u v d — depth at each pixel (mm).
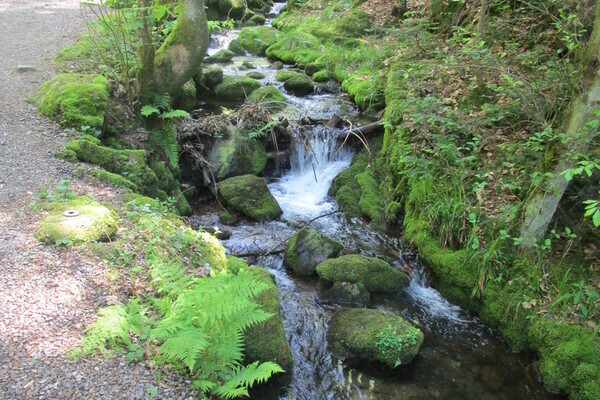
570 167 4902
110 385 3354
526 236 5418
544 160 5191
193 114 9250
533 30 8117
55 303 3982
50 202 5250
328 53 12375
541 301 5082
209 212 7508
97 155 6418
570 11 6738
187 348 3426
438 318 5543
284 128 8625
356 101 10000
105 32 8898
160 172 7062
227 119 8453
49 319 3820
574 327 4738
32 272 4258
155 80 7805
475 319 5543
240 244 6656
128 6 7781
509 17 8523
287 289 5820
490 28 8391
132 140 7406
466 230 5918
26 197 5324
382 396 4488
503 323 5219
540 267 5289
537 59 7039
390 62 10312
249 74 11656
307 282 6004
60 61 9086
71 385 3305
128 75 7820
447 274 5793
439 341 5199
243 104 9516
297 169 8781
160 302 3979
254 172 8234
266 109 8906
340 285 5691
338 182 8125
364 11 14312
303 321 5316
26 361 3432
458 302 5742
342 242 6824
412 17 11984
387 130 8156
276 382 4484
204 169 7922
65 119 6914
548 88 6242
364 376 4699
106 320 3662
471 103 7492
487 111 6914
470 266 5652
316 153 8742
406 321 5262
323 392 4477
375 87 9750
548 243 5156
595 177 5711
